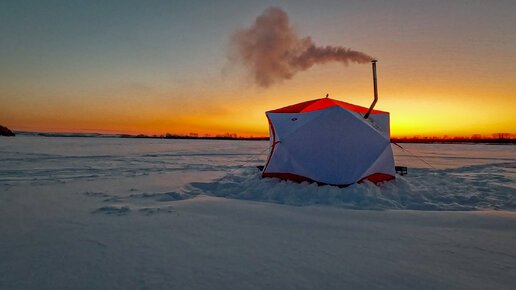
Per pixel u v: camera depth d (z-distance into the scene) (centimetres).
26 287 199
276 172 661
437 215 396
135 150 2283
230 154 1958
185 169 1038
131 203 482
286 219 382
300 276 214
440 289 196
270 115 772
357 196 510
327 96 779
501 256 256
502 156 2006
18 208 443
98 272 222
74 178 782
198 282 204
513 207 468
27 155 1521
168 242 291
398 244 287
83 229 336
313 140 645
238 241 295
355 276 215
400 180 662
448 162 1455
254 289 194
